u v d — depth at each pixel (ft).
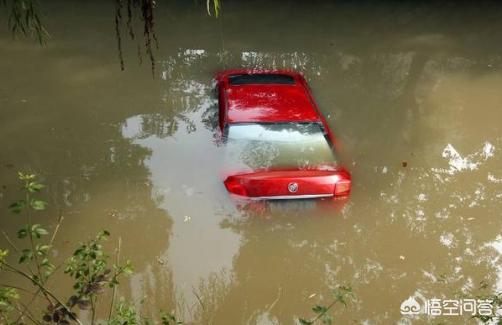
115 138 25.04
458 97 30.42
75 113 27.43
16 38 36.29
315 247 18.29
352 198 20.66
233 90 23.21
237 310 15.98
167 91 29.94
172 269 17.29
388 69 34.04
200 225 19.04
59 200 20.52
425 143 25.31
